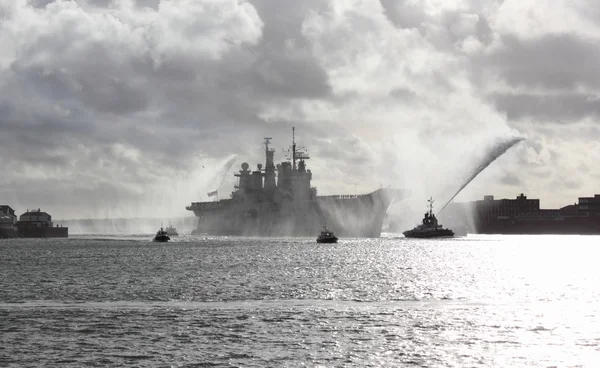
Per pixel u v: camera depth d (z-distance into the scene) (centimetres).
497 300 9850
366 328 7519
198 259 18775
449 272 14562
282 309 8881
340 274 13900
